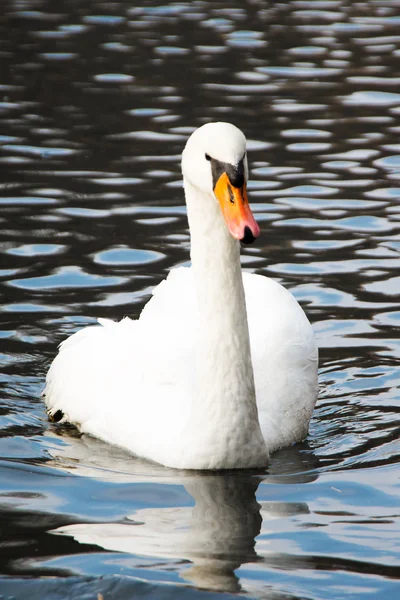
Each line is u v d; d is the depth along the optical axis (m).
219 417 10.12
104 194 18.48
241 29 30.33
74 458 10.67
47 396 12.02
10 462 10.50
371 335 13.47
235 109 23.31
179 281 12.29
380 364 12.81
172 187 18.83
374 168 19.73
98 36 29.42
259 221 17.27
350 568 8.23
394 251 15.94
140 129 21.97
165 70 26.25
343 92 24.62
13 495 9.69
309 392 11.38
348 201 18.08
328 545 8.62
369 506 9.41
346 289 14.71
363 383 12.39
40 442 11.10
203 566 8.26
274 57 27.48
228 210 9.19
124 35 29.55
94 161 20.17
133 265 15.53
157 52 27.84
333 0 34.34
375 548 8.58
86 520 9.12
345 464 10.42
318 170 19.66
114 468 10.39
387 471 10.19
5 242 16.33
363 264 15.51
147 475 10.19
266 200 18.20
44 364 12.87
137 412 10.90
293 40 29.20
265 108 23.42
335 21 31.39
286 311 11.91
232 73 26.06
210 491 9.76
